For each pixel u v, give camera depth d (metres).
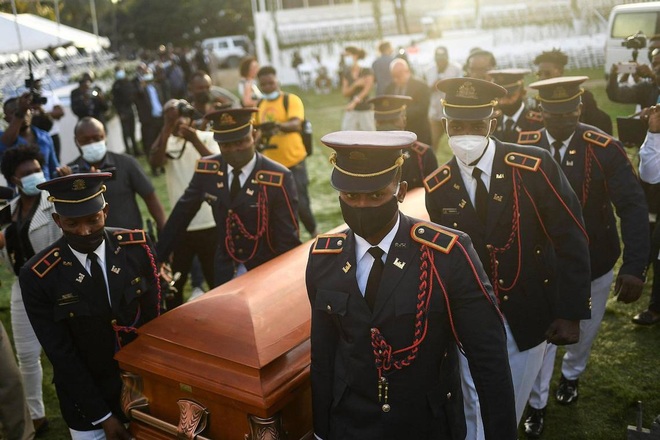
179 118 4.11
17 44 8.02
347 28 22.44
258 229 3.22
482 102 2.36
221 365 2.09
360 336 1.83
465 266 1.80
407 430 1.86
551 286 2.54
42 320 2.34
